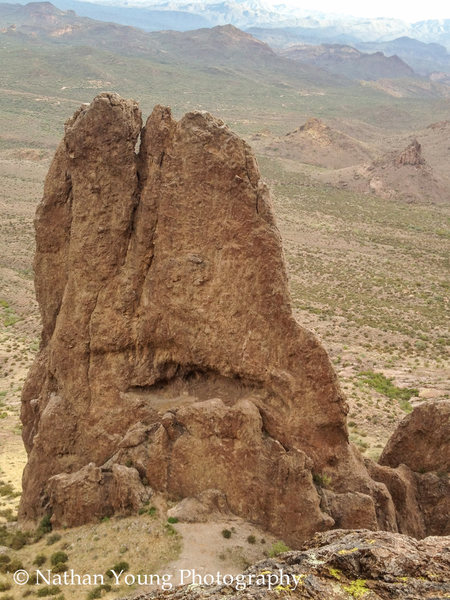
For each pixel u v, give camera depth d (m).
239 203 27.12
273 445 26.09
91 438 29.05
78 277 28.80
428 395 54.31
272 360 27.30
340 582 14.35
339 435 26.84
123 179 28.33
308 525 24.56
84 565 24.34
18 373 65.44
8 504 33.53
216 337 28.02
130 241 28.91
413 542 15.63
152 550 24.41
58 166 29.00
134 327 29.00
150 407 29.08
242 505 26.20
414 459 30.08
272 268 26.97
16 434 48.03
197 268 27.97
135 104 28.59
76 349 28.95
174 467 27.30
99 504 27.23
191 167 27.62
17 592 23.30
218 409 26.94
